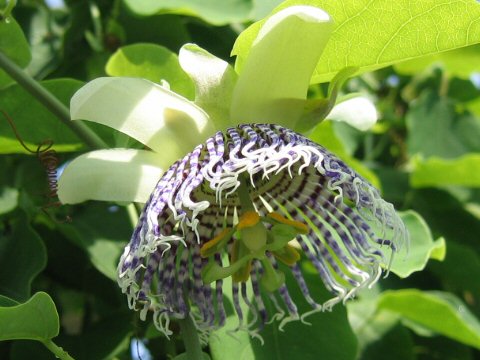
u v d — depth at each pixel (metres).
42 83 0.21
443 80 0.33
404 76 0.34
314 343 0.19
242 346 0.18
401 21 0.17
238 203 0.17
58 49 0.25
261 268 0.16
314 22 0.15
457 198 0.30
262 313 0.16
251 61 0.15
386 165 0.33
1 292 0.19
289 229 0.16
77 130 0.19
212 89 0.16
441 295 0.26
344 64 0.18
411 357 0.24
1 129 0.21
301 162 0.16
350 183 0.15
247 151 0.15
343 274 0.16
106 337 0.21
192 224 0.14
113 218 0.22
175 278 0.16
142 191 0.15
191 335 0.16
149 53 0.20
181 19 0.24
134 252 0.15
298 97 0.16
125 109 0.15
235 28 0.25
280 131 0.15
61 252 0.24
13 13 0.25
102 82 0.15
